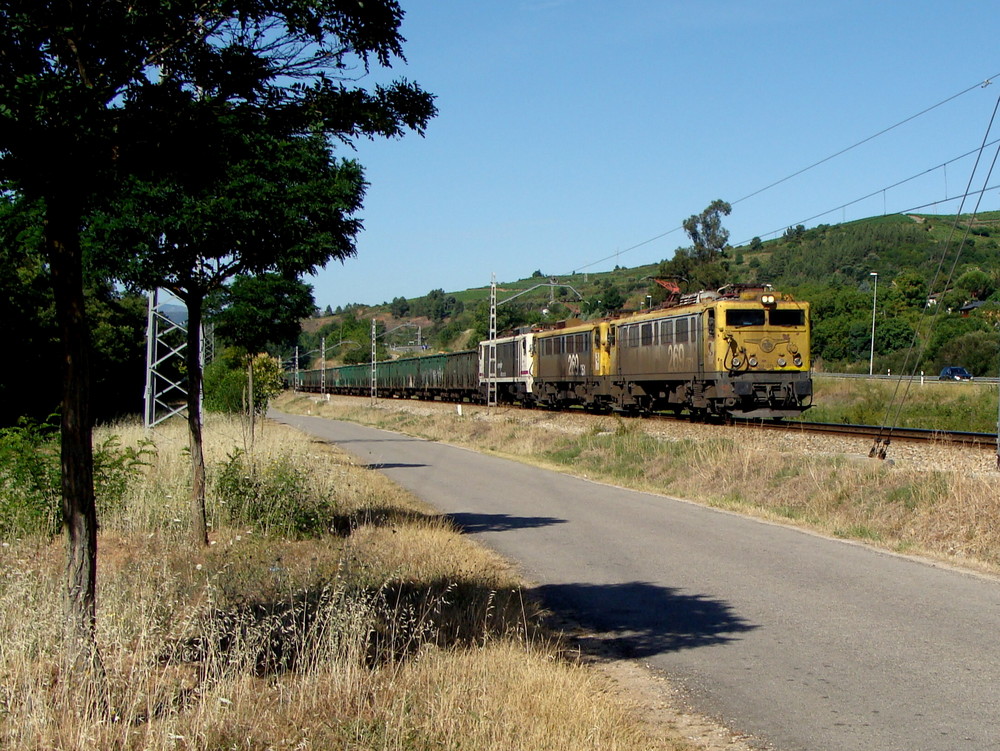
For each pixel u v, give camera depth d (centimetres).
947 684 654
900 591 931
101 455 1246
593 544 1234
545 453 2712
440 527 1309
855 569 1041
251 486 1278
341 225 1131
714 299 2809
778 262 15350
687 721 604
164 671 584
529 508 1590
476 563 1056
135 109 551
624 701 637
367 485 1784
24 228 744
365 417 5381
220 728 517
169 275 1093
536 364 4488
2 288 2027
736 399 2673
